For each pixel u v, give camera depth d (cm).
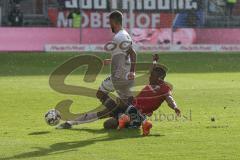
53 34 10081
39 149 2705
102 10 10412
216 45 10594
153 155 2580
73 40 10194
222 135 3031
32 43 9962
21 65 8519
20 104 4375
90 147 2748
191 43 10544
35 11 10262
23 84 5947
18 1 10138
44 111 4000
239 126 3316
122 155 2580
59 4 10319
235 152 2634
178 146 2764
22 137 3006
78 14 10312
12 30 9862
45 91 5259
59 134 3089
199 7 10781
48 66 8419
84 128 3266
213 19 10812
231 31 10719
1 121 3559
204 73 7594
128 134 3072
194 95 4981
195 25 10744
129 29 10131
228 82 6291
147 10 10531
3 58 9106
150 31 10319
